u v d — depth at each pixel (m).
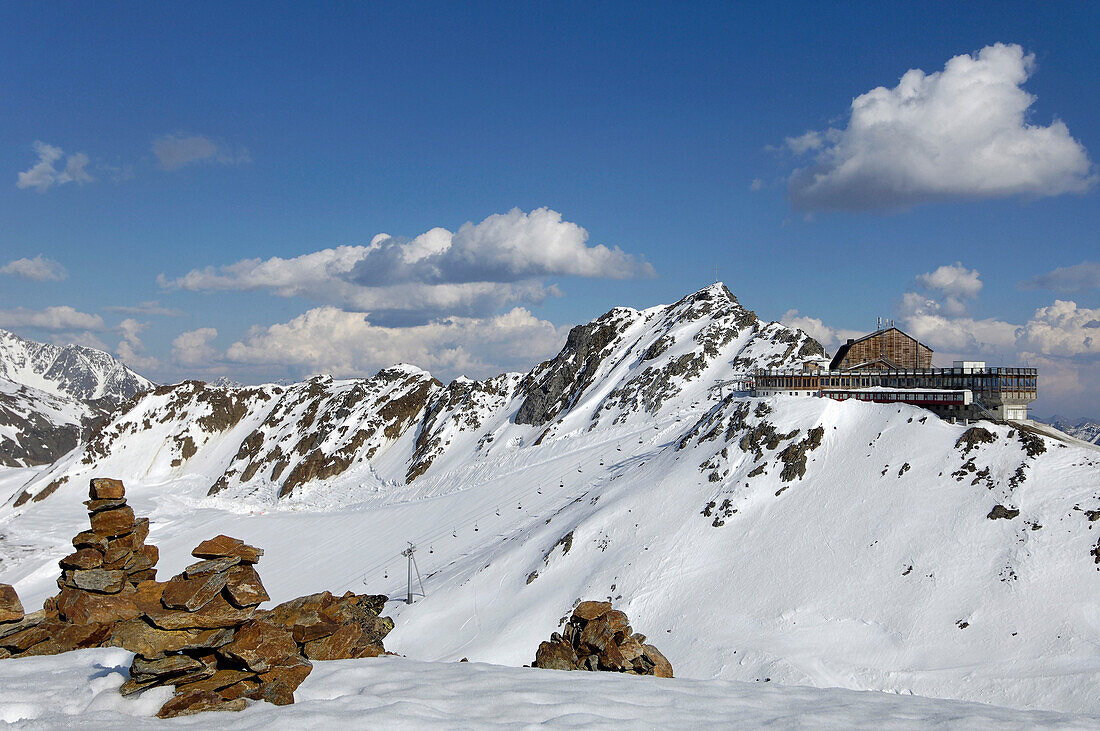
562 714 13.58
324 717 12.44
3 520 169.00
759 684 17.77
